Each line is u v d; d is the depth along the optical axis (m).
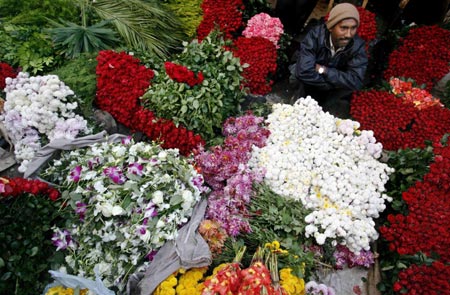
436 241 2.38
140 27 3.40
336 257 2.46
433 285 2.20
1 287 1.80
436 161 2.76
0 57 2.99
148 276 2.04
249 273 1.83
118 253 2.11
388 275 2.44
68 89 2.61
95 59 2.93
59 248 2.09
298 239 2.40
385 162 3.08
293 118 2.99
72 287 1.96
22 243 1.93
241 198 2.46
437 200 2.59
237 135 2.79
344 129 2.94
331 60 3.19
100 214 2.12
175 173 2.28
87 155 2.36
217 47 3.01
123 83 2.74
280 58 3.77
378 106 3.31
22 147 2.54
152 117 2.75
